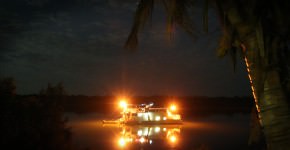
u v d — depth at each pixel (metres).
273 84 4.11
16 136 12.21
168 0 4.95
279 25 4.20
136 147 34.16
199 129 51.97
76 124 53.94
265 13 4.24
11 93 13.02
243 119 72.31
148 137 42.38
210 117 79.12
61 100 17.36
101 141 36.78
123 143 36.44
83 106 120.38
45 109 15.67
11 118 12.52
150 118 54.44
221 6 4.57
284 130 4.00
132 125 53.69
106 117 70.94
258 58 4.20
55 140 14.60
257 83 4.20
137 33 4.98
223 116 81.88
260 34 4.13
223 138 41.66
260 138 5.04
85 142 35.25
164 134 45.88
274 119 4.06
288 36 4.21
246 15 4.23
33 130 13.38
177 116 56.03
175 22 4.96
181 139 41.03
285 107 4.04
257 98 4.25
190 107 119.88
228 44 4.66
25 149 12.19
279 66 4.14
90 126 51.84
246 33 4.25
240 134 45.97
